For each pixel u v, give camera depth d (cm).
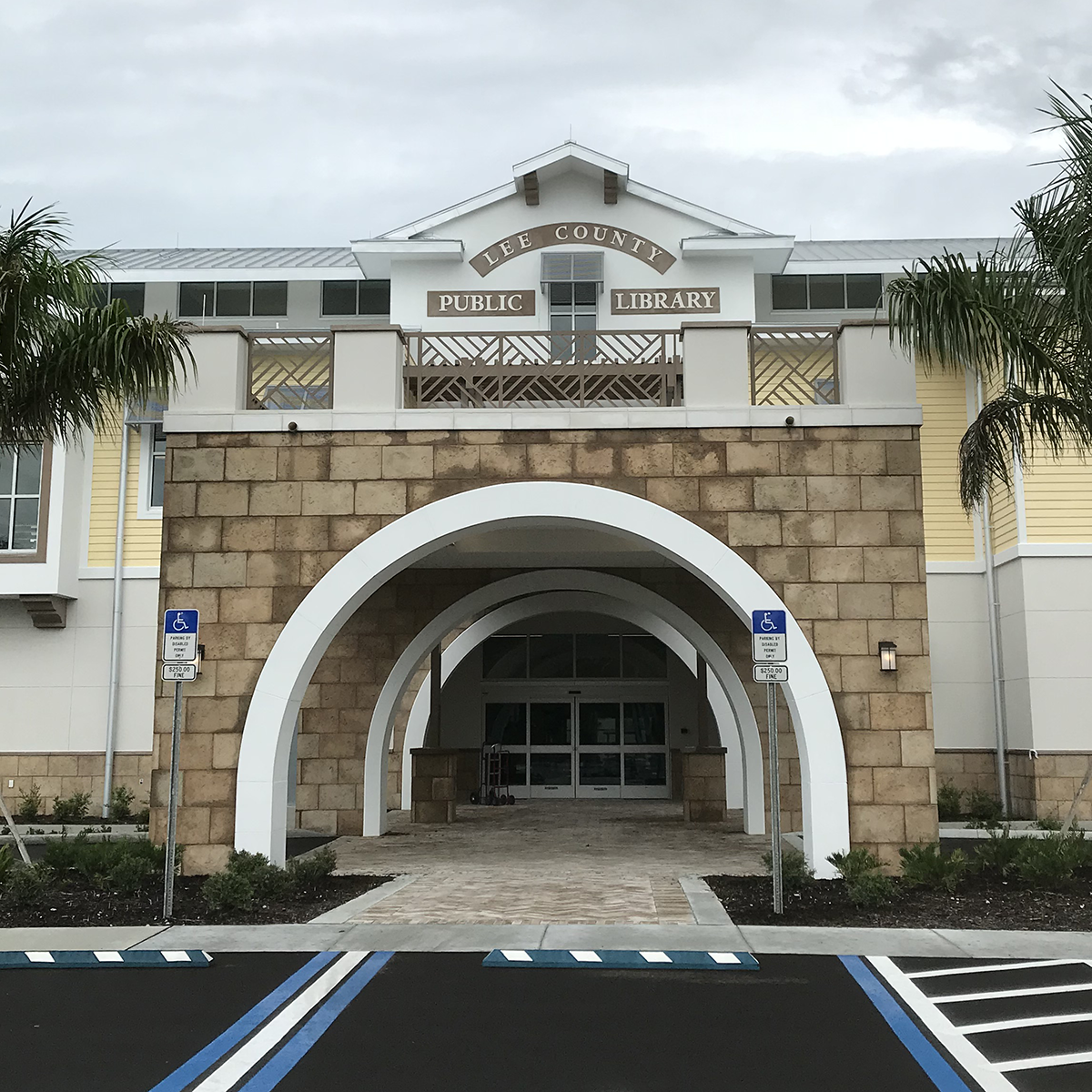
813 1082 472
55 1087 466
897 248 2039
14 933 754
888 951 700
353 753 1480
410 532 1026
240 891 829
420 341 1107
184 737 1010
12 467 1753
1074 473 1559
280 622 1022
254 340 1112
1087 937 736
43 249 952
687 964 663
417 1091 462
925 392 1734
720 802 1658
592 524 1034
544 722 2242
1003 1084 469
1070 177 892
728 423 1029
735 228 1697
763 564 1012
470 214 1723
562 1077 479
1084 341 963
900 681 993
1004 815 1555
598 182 1716
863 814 978
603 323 1689
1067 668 1530
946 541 1708
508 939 731
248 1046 519
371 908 854
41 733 1734
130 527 1773
